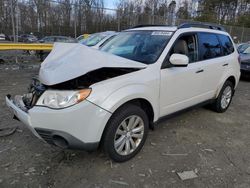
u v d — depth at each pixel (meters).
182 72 3.84
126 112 3.10
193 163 3.31
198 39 4.31
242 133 4.34
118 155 3.17
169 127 4.43
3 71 9.29
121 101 2.97
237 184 2.93
